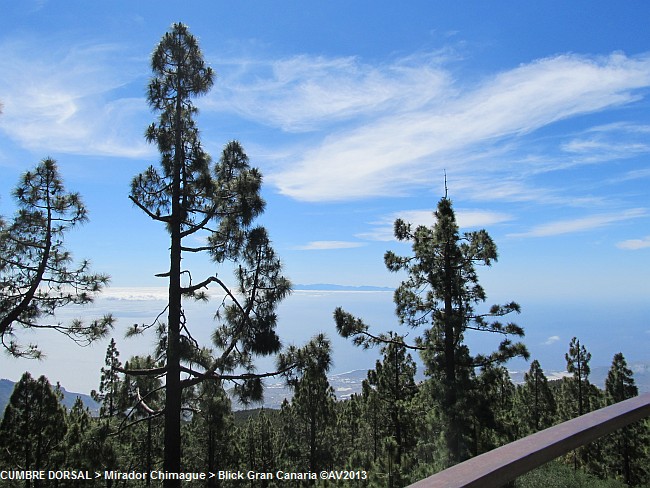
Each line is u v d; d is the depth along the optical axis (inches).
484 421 615.8
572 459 730.2
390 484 486.6
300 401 848.9
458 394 596.7
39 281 458.9
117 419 473.4
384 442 501.7
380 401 893.2
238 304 487.5
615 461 943.0
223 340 483.8
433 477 66.2
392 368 853.8
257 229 489.1
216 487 842.8
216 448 974.4
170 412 469.4
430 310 657.0
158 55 497.7
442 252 658.2
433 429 625.9
